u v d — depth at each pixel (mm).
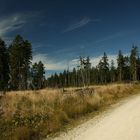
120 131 9961
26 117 12836
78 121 13312
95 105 17703
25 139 9984
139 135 9055
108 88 28719
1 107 13633
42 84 89125
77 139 9273
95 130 10586
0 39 59938
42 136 10461
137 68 90000
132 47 83312
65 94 18797
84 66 86812
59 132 10992
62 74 121375
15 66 66062
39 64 89125
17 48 65875
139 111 15055
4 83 60594
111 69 105812
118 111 15867
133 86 39531
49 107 14703
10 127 11453
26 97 17266
